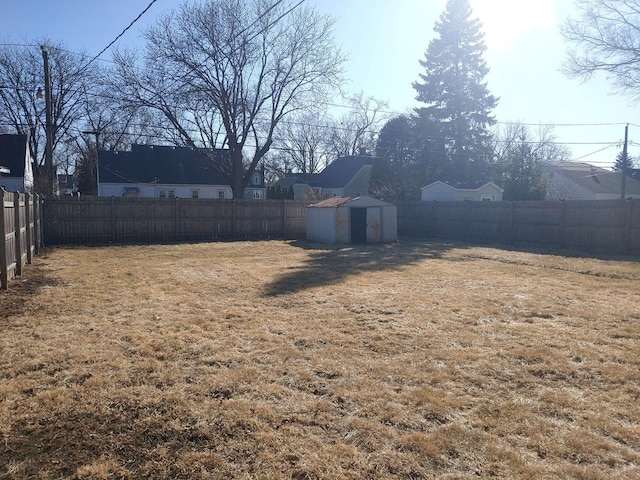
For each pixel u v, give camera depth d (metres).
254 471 2.58
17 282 8.27
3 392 3.56
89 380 3.82
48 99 17.59
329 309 6.49
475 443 2.87
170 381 3.83
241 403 3.42
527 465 2.62
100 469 2.57
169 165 33.88
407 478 2.52
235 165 25.62
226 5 22.66
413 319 5.94
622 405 3.43
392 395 3.58
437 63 35.75
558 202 16.16
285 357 4.45
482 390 3.71
